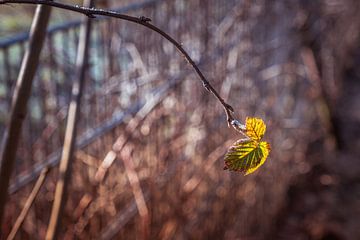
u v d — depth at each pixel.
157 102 2.98
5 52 2.22
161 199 3.10
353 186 5.38
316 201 5.16
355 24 7.60
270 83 4.44
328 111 5.67
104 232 2.82
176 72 3.23
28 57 1.36
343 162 5.62
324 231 4.85
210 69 3.52
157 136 3.04
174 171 3.19
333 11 6.07
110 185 2.81
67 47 2.55
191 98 3.34
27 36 2.30
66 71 2.58
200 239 3.57
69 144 1.64
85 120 2.69
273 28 4.64
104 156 2.82
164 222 3.12
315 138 5.77
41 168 2.50
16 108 1.36
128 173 2.74
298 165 5.26
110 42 2.84
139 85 2.98
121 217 2.91
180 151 3.25
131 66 3.00
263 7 4.44
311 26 5.34
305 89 5.28
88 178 2.71
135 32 3.05
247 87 3.99
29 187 2.55
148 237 2.75
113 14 0.87
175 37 3.34
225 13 3.89
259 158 0.88
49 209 2.60
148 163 2.99
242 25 4.05
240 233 4.18
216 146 3.55
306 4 5.20
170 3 3.31
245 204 4.18
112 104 2.85
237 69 3.85
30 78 1.36
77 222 2.68
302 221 4.96
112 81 2.85
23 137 2.46
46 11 1.36
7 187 1.38
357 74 7.61
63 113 2.57
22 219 1.66
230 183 3.87
